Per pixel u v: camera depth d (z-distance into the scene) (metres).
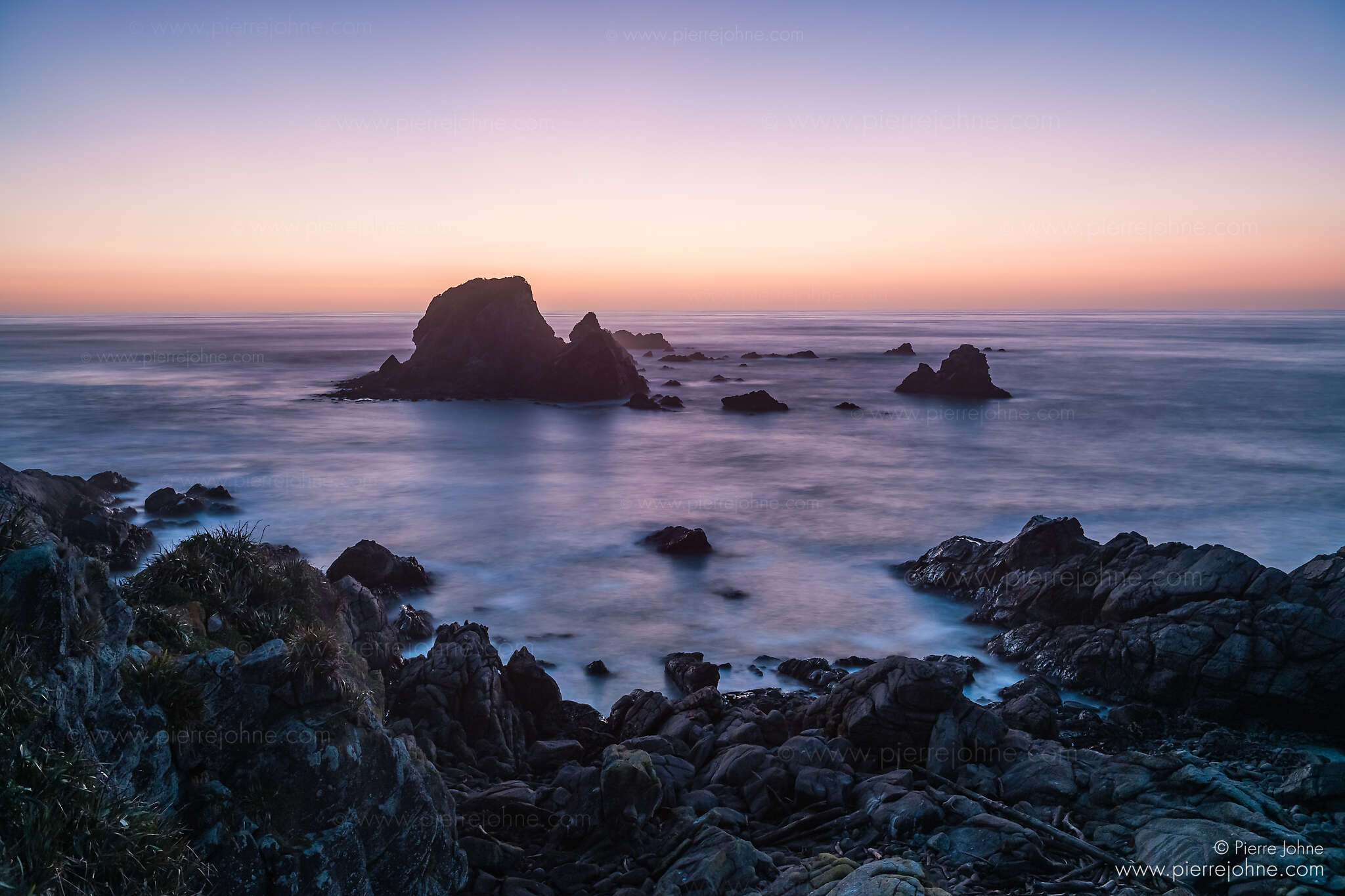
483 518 58.88
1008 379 167.12
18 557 10.88
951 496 67.19
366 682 17.59
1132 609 33.34
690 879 16.19
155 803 11.59
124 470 74.25
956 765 21.28
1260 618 29.39
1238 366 198.12
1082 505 63.84
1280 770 22.97
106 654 11.73
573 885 16.84
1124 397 137.25
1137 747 25.48
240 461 79.44
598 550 51.25
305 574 17.53
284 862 12.54
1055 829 17.84
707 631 38.28
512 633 37.72
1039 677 31.47
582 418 114.00
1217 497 66.38
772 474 76.38
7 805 9.50
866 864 15.62
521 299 143.62
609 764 19.02
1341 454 85.19
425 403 127.31
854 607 41.53
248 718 13.43
